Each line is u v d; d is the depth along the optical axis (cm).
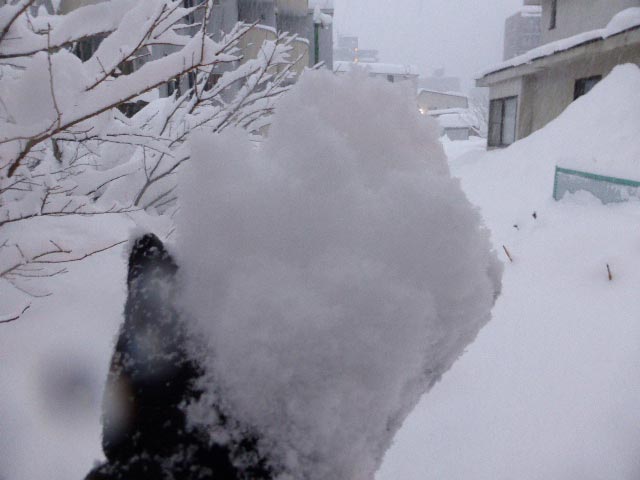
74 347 198
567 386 298
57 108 162
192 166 58
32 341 200
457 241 54
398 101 69
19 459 163
